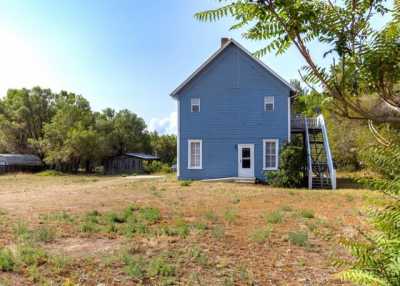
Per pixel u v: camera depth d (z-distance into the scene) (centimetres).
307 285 462
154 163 3900
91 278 480
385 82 138
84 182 2264
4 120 3931
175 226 782
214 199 1239
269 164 1911
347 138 1766
